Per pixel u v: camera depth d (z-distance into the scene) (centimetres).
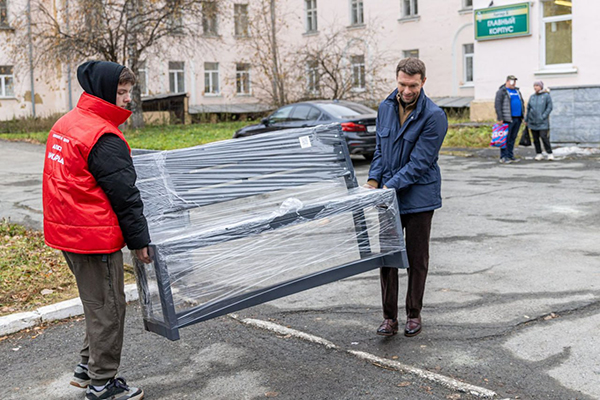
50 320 494
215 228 354
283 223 367
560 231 731
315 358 406
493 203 918
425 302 504
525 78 2039
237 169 421
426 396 347
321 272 381
